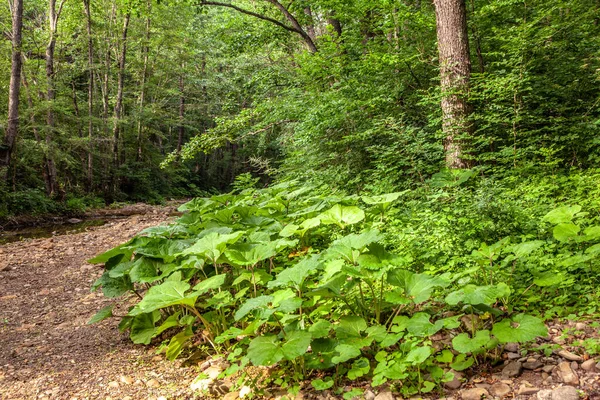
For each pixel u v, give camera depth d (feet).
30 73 61.36
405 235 15.67
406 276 10.54
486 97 24.34
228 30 50.44
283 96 41.24
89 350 14.52
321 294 10.94
